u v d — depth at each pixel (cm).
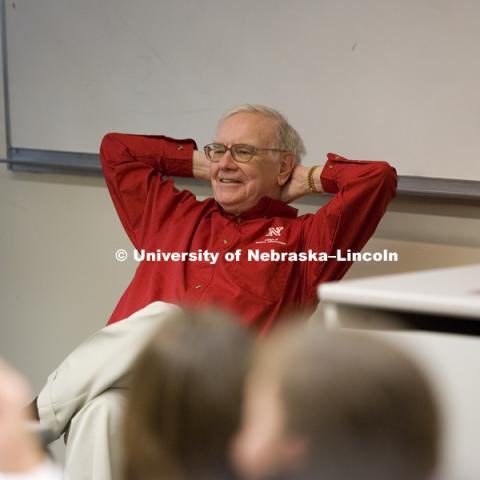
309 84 527
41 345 630
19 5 591
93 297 610
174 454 128
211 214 497
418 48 498
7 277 632
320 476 120
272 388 123
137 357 137
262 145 484
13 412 166
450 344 213
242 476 125
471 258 502
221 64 547
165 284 475
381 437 118
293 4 523
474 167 496
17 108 602
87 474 361
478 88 489
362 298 230
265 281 462
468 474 210
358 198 452
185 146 515
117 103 576
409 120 506
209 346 132
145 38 563
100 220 600
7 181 619
